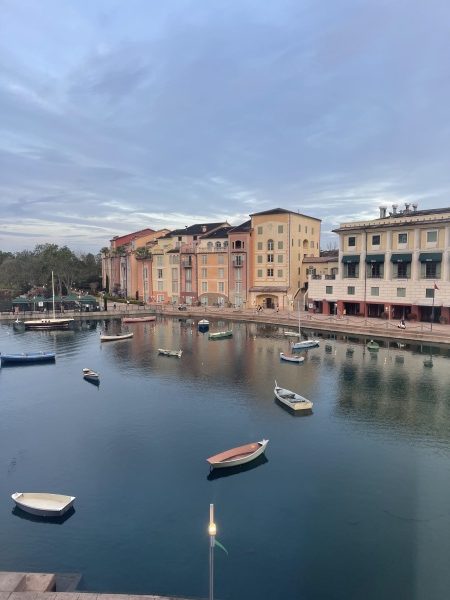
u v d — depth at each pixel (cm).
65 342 8312
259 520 2553
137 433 3809
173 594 2036
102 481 3012
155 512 2652
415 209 9388
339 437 3641
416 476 3009
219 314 11025
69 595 1630
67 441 3672
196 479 3014
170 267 13462
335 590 2047
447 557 2245
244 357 6712
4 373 6022
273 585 2081
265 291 11425
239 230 11744
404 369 5722
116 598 1628
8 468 3216
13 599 1605
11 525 2534
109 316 11788
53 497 2694
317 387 5028
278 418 4081
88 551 2320
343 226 9350
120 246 16688
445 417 4044
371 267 8956
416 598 1995
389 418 4041
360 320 8688
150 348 7588
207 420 4069
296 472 3078
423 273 8181
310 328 8925
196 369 6009
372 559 2233
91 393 5012
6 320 11069
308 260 11700
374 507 2655
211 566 1598
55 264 15112
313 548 2320
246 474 3059
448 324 7819
